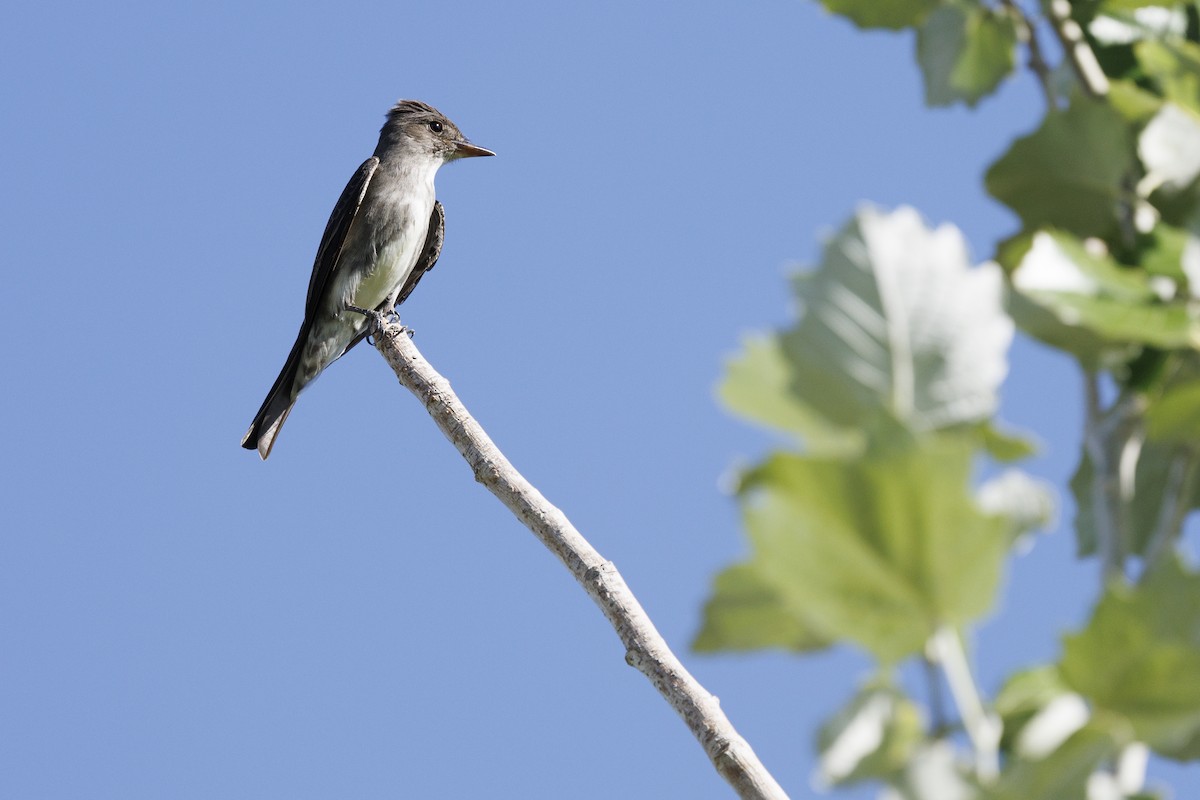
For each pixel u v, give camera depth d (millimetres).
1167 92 3643
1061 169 3422
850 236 2232
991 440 2369
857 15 4066
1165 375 2969
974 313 2195
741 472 1904
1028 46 3945
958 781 1983
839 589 1937
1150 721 2072
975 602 1911
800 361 2150
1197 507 3264
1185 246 3055
